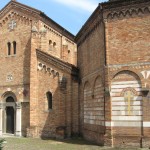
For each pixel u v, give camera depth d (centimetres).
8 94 3841
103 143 2558
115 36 2566
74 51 4781
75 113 3441
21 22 3847
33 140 3194
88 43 3197
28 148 2586
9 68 3850
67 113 3397
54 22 4062
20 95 3719
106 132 2509
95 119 2872
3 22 3966
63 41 4366
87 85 3194
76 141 3066
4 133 3784
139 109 2427
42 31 3731
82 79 3409
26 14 3809
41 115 3512
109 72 2552
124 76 2508
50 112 3466
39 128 3497
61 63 3459
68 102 3409
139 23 2484
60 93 3416
